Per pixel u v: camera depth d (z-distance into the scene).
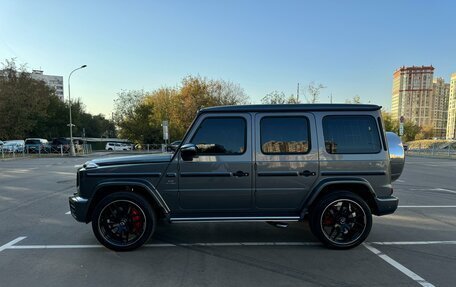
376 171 4.92
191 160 4.87
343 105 4.98
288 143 4.91
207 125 4.91
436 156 28.47
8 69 44.69
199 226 6.22
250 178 4.88
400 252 4.86
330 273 4.12
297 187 4.91
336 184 4.91
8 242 5.32
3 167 18.66
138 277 4.02
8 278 4.00
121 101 58.47
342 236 4.95
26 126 44.97
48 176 13.91
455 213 7.29
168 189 4.88
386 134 5.47
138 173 4.87
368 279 3.95
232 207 4.95
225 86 52.22
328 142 4.92
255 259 4.59
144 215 4.87
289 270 4.21
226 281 3.91
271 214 4.99
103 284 3.84
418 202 8.51
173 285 3.81
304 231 5.90
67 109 59.66
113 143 53.09
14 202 8.45
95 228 4.84
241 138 4.90
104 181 4.86
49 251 4.91
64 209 7.64
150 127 52.47
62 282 3.89
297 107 4.93
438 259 4.59
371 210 5.11
